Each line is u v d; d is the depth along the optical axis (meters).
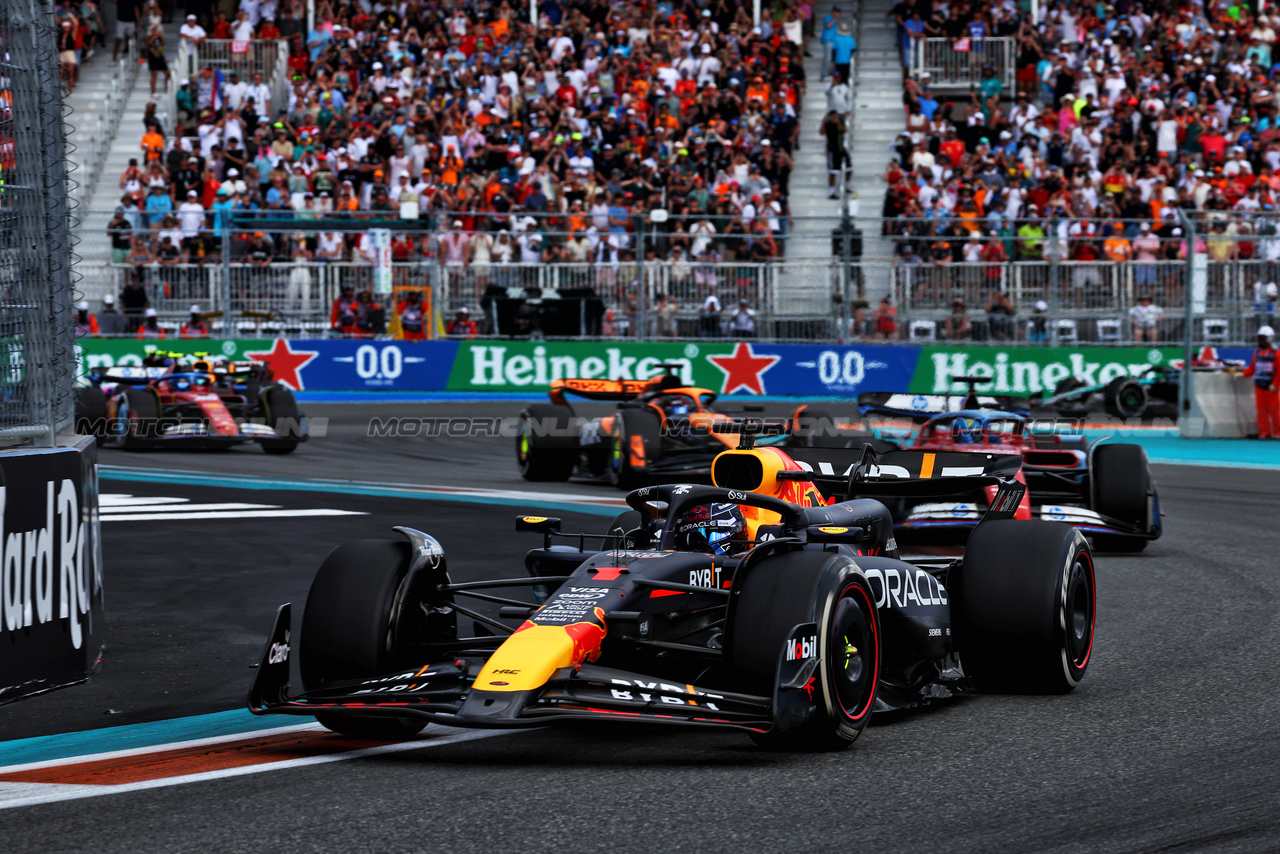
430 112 114.44
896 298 97.44
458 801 17.41
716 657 20.52
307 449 74.31
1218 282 93.38
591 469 59.53
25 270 25.02
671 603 21.34
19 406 24.78
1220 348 93.06
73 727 21.89
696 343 97.19
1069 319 96.44
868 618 20.86
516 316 97.25
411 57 122.56
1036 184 109.56
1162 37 124.19
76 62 121.56
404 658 20.95
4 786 18.19
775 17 128.75
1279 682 24.92
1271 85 119.75
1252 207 107.69
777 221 100.62
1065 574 23.88
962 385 96.50
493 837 15.98
